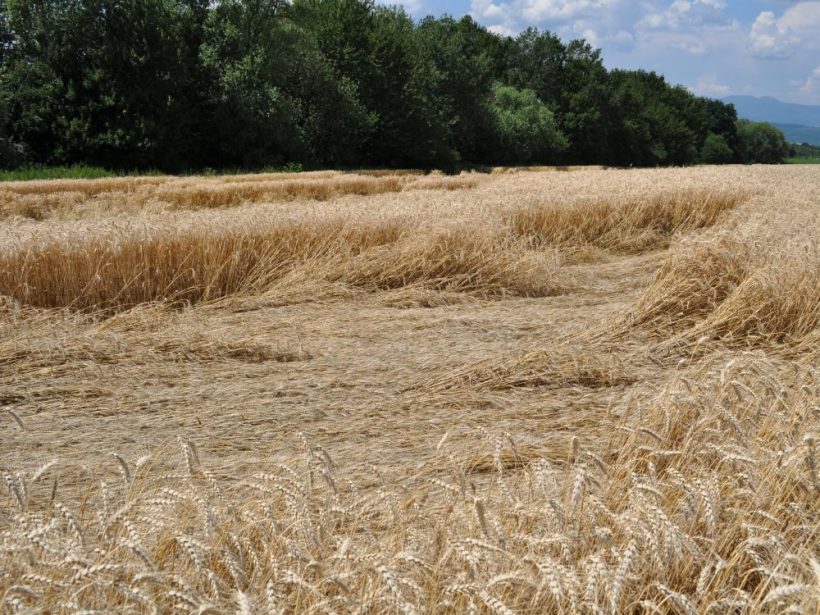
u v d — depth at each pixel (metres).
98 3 46.34
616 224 14.02
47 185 24.03
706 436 3.69
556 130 85.75
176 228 9.11
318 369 6.16
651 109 100.12
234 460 4.41
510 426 4.91
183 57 49.94
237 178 31.69
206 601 2.22
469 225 10.29
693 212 14.71
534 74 89.00
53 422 5.06
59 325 7.22
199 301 8.55
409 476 4.11
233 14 53.94
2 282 7.93
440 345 6.86
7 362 6.15
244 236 9.47
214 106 51.81
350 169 59.03
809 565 2.62
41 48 46.09
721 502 3.04
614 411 4.94
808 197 16.14
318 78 57.22
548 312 8.23
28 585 2.32
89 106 45.81
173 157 48.72
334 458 4.43
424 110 63.12
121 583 2.25
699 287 7.52
